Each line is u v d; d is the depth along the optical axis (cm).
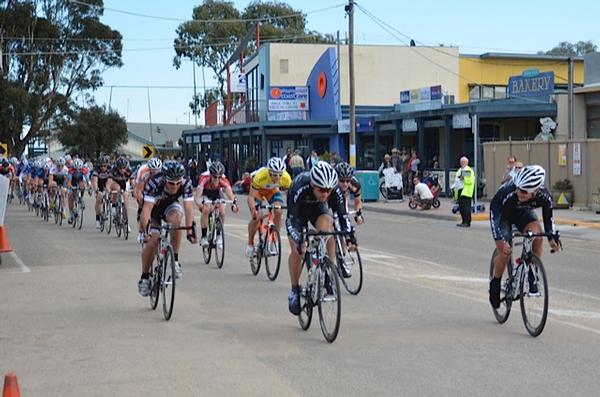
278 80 4809
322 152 4497
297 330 829
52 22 5519
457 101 4728
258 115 4881
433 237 1842
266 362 696
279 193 1201
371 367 672
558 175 2578
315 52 4862
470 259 1425
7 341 797
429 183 2895
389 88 4653
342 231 783
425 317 888
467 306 955
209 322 877
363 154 4322
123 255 1515
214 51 6931
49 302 1019
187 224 912
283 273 1255
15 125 5388
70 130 6856
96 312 945
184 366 686
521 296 796
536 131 3478
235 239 1783
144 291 957
